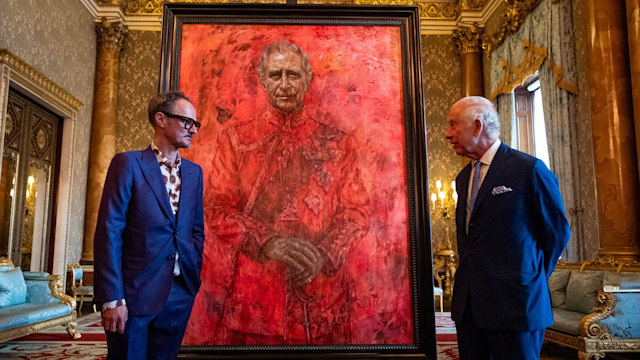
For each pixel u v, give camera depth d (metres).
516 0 6.86
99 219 1.81
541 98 6.62
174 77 3.05
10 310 4.28
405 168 3.05
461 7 8.66
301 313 2.88
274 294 2.89
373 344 2.86
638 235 4.36
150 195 1.90
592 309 4.08
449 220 8.30
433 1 8.94
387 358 2.82
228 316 2.86
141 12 8.88
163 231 1.91
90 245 8.05
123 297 1.77
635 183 4.44
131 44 8.84
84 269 7.88
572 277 4.54
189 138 2.05
